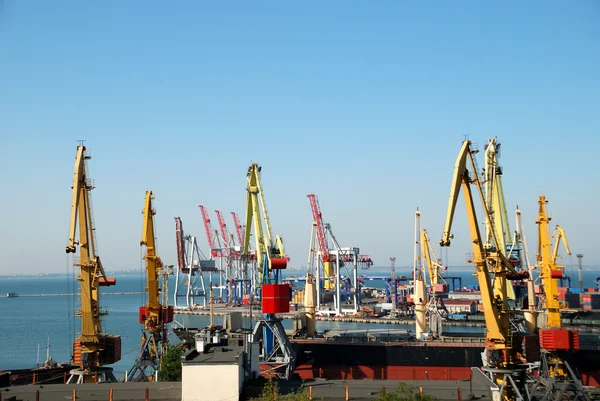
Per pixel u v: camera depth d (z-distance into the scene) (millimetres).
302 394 60219
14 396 66688
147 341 116188
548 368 89500
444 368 130000
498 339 86062
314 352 135500
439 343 134625
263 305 114250
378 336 164875
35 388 69688
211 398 63406
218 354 69250
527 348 85625
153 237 117438
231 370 63875
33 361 180625
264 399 59906
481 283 87062
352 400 63062
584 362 116812
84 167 97062
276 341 116562
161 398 65688
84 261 95000
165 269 135625
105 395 66688
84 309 94688
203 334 79562
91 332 94500
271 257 144000
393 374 131875
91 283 96750
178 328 150375
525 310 150000
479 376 73438
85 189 97062
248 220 149500
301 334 169125
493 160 142500
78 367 102750
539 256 114562
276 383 66062
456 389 65562
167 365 101938
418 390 64688
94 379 93188
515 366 85688
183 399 63625
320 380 73000
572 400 82250
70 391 67750
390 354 133250
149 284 116500
